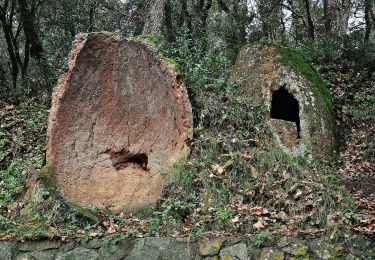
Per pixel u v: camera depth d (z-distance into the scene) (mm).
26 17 11984
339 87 9836
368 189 6910
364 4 13539
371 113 8898
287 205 6113
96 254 5520
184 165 6688
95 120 7207
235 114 7633
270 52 8430
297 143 7426
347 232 5449
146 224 6035
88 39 7082
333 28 15562
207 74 8664
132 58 7281
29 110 9102
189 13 14648
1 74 11750
